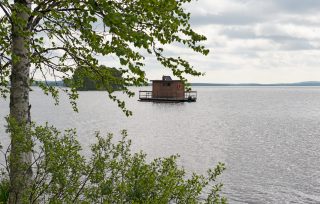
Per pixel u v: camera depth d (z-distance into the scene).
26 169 6.21
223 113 105.00
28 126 6.34
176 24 6.14
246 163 37.75
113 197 6.22
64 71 8.36
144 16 6.21
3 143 39.59
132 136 56.84
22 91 7.39
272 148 47.59
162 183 6.18
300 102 176.62
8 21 7.33
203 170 33.97
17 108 7.34
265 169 35.00
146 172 6.35
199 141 52.97
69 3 6.72
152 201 5.98
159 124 74.62
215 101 177.38
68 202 6.25
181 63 6.99
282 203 24.83
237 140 54.41
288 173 33.44
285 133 62.88
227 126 73.00
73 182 6.43
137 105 126.44
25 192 6.15
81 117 86.62
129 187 6.14
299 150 46.19
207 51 6.67
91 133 57.66
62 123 72.69
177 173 6.81
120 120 81.00
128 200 6.10
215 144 50.34
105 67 8.07
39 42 7.41
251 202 24.91
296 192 27.41
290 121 84.56
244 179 30.88
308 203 24.92
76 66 8.33
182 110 110.12
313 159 40.19
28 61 7.47
